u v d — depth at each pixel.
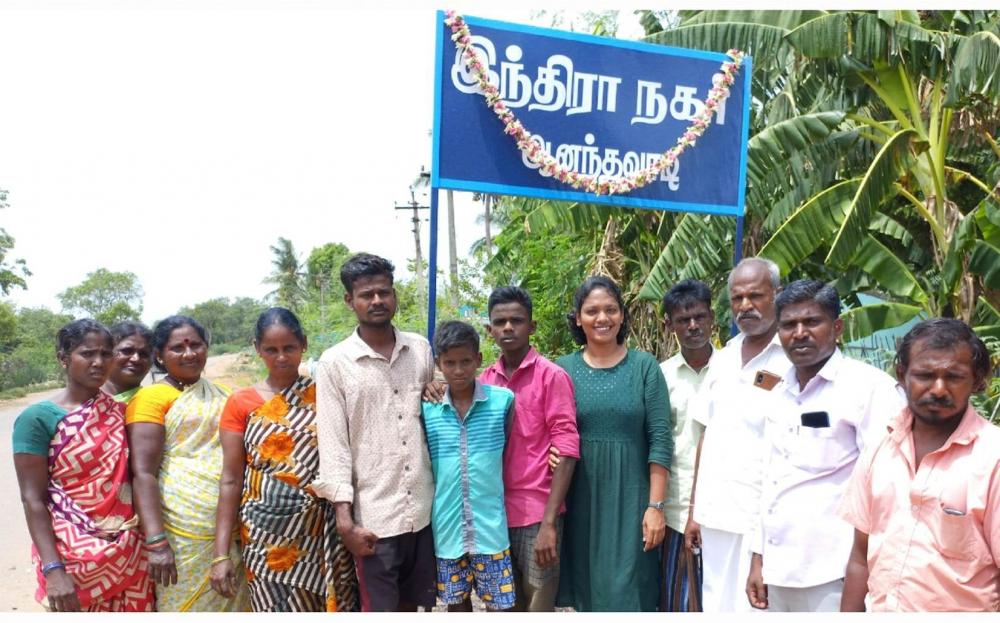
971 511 1.96
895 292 7.17
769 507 2.67
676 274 7.02
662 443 3.12
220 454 3.06
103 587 2.80
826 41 6.34
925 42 6.41
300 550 2.88
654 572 3.22
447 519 2.90
